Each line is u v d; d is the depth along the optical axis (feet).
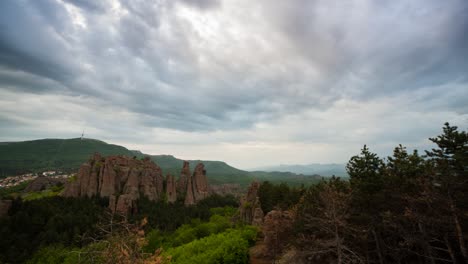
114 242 50.75
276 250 141.69
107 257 48.47
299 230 114.93
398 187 104.27
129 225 56.70
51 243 235.20
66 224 273.13
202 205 474.08
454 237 98.32
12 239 234.79
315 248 98.89
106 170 405.59
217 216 359.87
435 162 90.68
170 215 374.02
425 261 102.83
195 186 538.88
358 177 125.08
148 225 317.42
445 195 86.17
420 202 94.38
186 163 583.99
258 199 329.31
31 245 234.99
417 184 95.96
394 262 116.06
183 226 314.96
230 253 159.02
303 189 268.62
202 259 152.56
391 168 115.75
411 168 104.63
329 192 92.07
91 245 50.49
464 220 86.43
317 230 108.88
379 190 111.55
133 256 53.06
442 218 86.48
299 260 116.67
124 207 336.49
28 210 281.95
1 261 212.23
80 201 351.46
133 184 422.00
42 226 270.05
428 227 97.55
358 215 105.29
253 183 390.01
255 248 200.54
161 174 525.75
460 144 87.71
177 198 497.05
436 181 87.76
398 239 115.03
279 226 137.49
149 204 400.47
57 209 308.81
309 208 119.65
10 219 260.01
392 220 93.45
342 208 89.92
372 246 117.60
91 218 295.69
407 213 89.35
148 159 536.42
